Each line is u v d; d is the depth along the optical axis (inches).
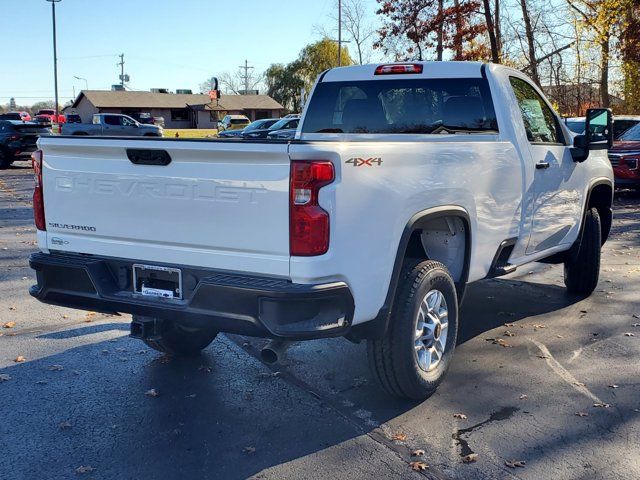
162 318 145.6
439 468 135.6
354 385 179.8
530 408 164.1
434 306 168.1
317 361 198.5
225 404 167.5
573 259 260.1
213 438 149.3
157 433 151.6
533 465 136.6
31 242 390.3
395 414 161.3
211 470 135.6
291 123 1121.4
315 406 166.2
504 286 289.1
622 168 568.7
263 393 174.6
